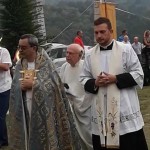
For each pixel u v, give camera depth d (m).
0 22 14.61
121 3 31.98
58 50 15.85
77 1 29.16
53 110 5.09
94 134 4.75
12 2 14.45
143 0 33.16
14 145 5.27
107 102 4.57
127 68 4.60
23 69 5.18
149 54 15.43
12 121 5.27
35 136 5.04
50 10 27.27
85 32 26.28
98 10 18.03
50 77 5.09
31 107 5.06
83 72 4.80
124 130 4.55
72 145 5.21
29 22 14.60
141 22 28.56
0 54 7.14
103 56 4.64
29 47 5.07
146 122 8.86
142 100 11.83
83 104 5.86
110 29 4.61
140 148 4.66
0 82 7.24
